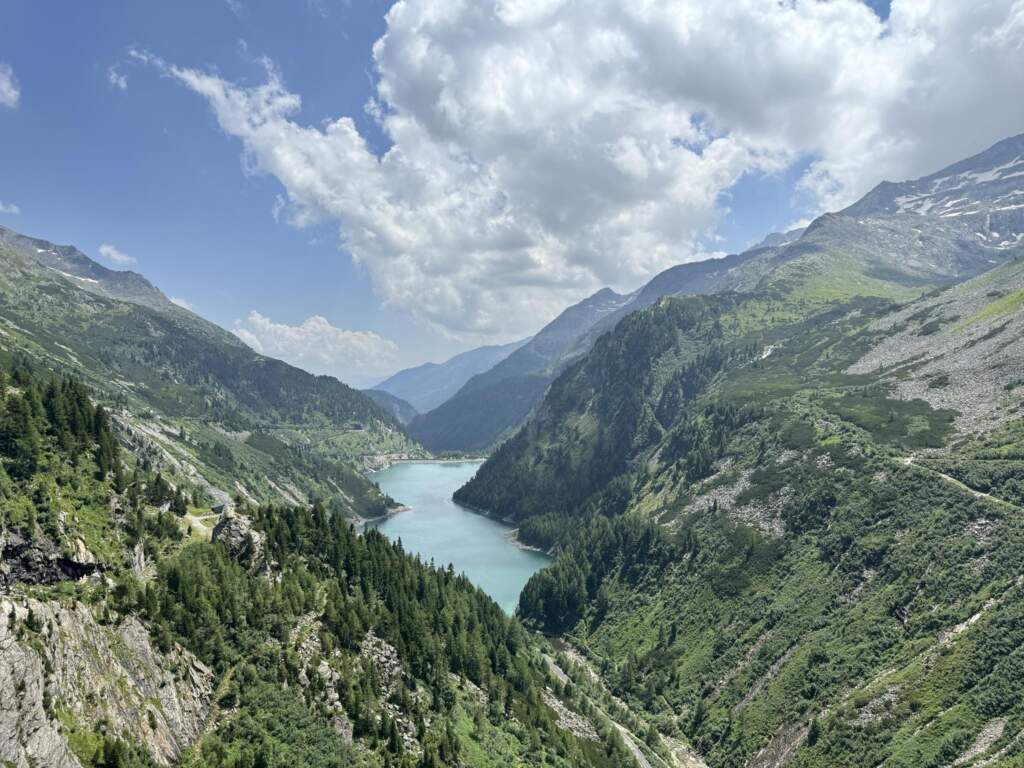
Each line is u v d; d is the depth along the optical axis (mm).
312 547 128625
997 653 113688
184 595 92312
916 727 111375
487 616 156875
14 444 97688
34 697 55500
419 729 99562
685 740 148375
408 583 142000
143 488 128125
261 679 89562
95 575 87750
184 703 78000
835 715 124000
